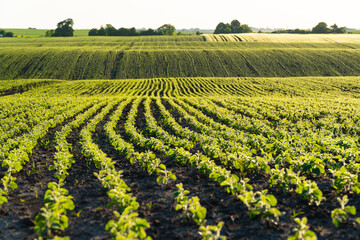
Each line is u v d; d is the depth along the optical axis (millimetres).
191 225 6258
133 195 8102
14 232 6000
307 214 6664
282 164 10445
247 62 86688
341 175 7566
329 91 51500
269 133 17375
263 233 5848
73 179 9727
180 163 11211
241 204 7289
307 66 81562
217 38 133875
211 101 39625
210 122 21859
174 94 54250
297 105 33094
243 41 122500
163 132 15875
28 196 8188
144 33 169125
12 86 61344
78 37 147500
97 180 9562
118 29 167875
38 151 14250
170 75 80125
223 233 5898
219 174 8039
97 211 7020
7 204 7523
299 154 11617
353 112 26125
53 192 6332
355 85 54938
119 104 37156
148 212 6926
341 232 5824
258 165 9352
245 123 20891
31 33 187125
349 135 16844
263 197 6117
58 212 5695
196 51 98688
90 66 84688
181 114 28375
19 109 31000
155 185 8930
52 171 10727
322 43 111188
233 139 15344
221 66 84812
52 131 20797
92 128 19641
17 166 9562
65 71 80875
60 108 31000
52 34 157375
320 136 14656
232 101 38094
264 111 28078
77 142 16391
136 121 25641
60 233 5922
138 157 10148
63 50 98625
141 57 92375
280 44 112188
